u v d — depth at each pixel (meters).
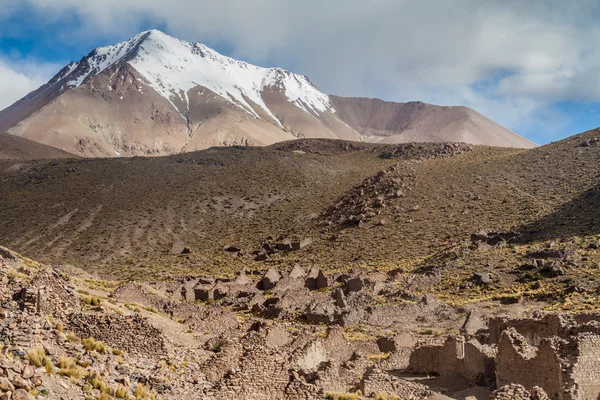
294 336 52.00
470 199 165.88
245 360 32.91
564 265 104.44
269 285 110.56
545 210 145.38
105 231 189.75
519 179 171.50
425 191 177.62
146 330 32.75
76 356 27.20
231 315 53.72
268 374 32.91
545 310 84.44
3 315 28.19
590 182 155.12
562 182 161.38
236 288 106.94
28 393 22.50
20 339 25.80
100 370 26.86
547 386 39.19
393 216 166.00
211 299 98.56
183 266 156.88
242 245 174.25
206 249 174.62
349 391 39.44
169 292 97.19
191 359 33.59
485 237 132.62
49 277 34.44
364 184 194.88
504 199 160.25
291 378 33.31
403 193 178.88
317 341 44.03
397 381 40.31
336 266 138.88
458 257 118.88
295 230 179.25
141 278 126.38
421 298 90.88
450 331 73.00
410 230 155.25
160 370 30.14
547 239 126.25
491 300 95.00
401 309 84.00
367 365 45.00
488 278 105.81
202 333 45.25
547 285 98.56
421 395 39.94
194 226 196.25
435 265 117.94
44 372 24.44
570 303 88.12
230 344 35.50
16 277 35.09
